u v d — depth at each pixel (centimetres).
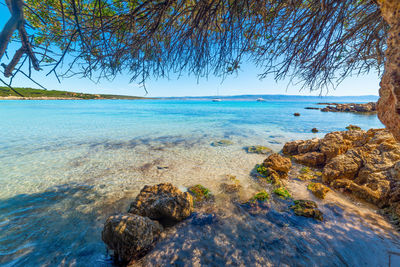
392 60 201
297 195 584
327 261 356
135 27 260
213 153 1034
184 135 1530
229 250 385
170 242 404
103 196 589
